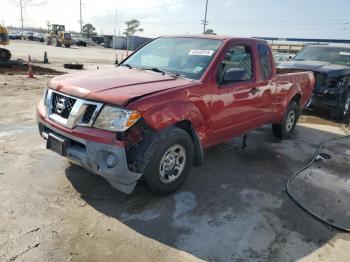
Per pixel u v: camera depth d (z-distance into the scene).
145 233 3.18
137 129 3.43
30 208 3.40
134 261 2.80
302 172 4.93
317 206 3.93
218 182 4.39
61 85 3.68
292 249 3.12
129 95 3.31
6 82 11.02
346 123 8.48
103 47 69.12
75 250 2.86
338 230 3.50
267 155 5.59
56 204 3.52
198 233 3.24
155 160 3.50
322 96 8.49
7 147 4.93
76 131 3.35
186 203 3.78
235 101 4.56
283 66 9.29
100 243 2.98
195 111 3.85
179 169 3.90
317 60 9.84
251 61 4.94
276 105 5.76
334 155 5.78
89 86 3.52
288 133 6.62
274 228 3.43
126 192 3.43
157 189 3.70
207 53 4.39
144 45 5.29
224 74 4.19
